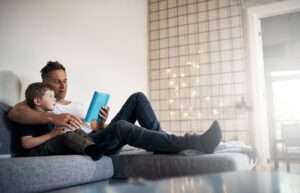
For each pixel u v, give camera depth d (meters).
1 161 0.99
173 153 1.50
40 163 1.10
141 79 3.88
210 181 0.94
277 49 6.18
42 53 2.20
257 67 3.42
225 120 3.55
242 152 1.64
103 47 3.05
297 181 0.98
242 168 1.44
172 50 3.98
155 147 1.46
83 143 1.41
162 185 0.81
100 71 2.98
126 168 1.55
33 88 1.63
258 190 0.86
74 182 1.26
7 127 1.52
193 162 1.37
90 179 1.36
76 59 2.60
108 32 3.17
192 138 1.41
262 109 3.39
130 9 3.72
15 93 1.93
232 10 3.65
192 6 3.92
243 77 3.50
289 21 5.07
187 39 3.90
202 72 3.75
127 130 1.48
